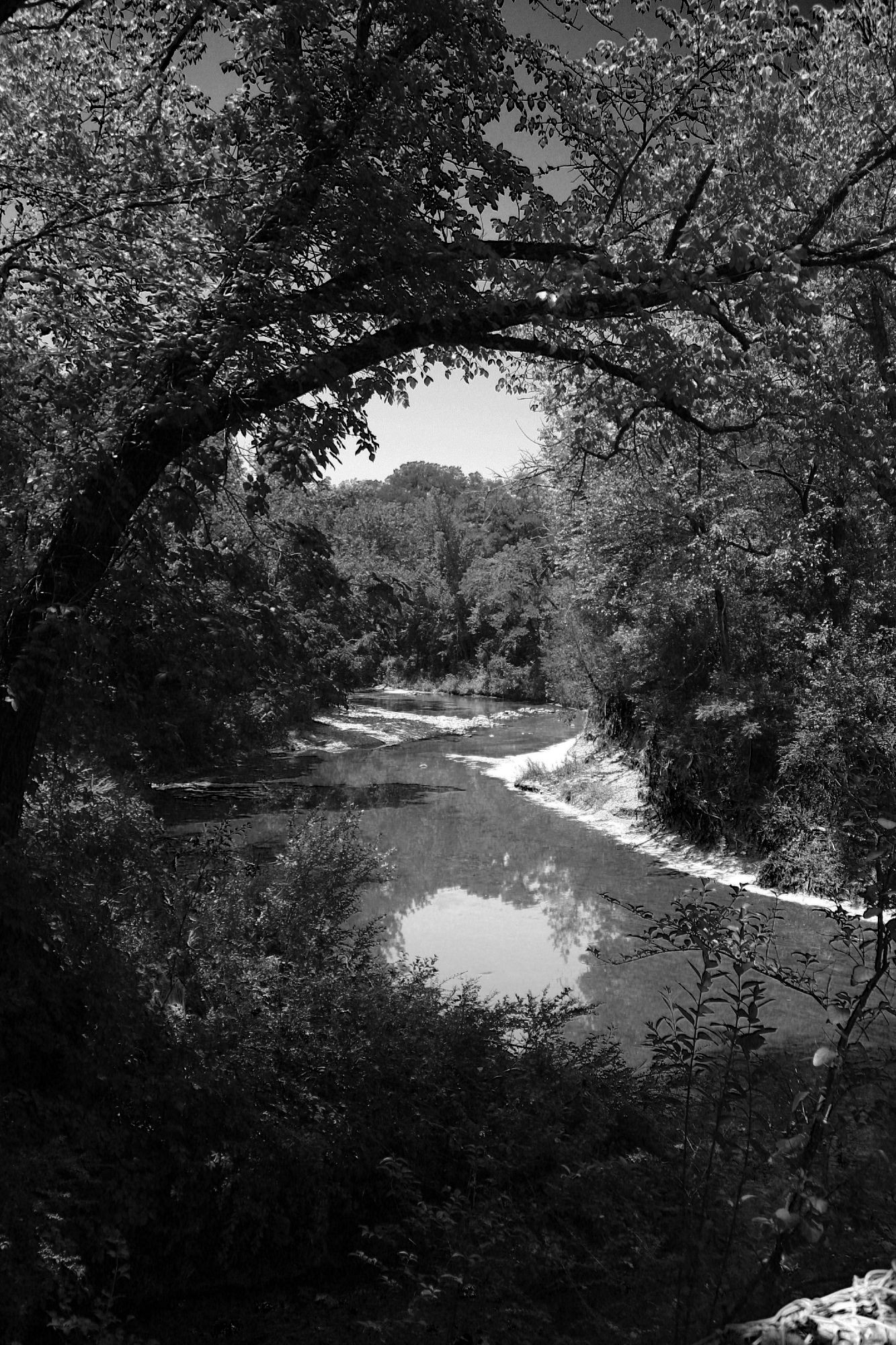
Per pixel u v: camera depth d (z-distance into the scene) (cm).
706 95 885
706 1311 355
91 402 703
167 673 773
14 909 614
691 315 884
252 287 698
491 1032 866
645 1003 1317
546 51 836
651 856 2214
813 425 875
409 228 694
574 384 1005
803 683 2056
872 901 333
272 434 718
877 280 1496
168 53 799
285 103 718
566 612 3155
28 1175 527
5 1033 606
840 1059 323
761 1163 412
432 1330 488
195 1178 603
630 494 2180
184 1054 662
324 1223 628
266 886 1108
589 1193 582
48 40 775
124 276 737
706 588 2172
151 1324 560
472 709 5997
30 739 684
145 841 926
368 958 1039
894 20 1132
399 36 803
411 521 9525
